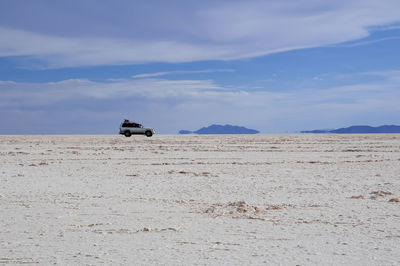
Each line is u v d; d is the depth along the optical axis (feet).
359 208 33.88
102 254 21.74
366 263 20.12
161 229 27.14
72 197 39.86
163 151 100.73
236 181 50.93
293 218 30.30
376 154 89.97
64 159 80.48
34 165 68.59
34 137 202.39
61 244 23.68
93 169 63.93
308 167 66.13
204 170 63.00
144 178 53.83
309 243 23.73
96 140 162.50
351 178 53.31
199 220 29.78
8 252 22.15
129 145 126.82
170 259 20.84
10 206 35.12
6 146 121.60
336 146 119.34
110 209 33.94
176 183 49.39
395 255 21.35
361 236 25.22
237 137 198.49
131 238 24.97
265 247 22.95
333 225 28.12
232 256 21.31
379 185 47.16
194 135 237.66
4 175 56.75
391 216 30.78
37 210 33.47
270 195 40.96
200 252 22.03
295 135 227.20
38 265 20.07
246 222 29.07
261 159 80.33
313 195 40.86
